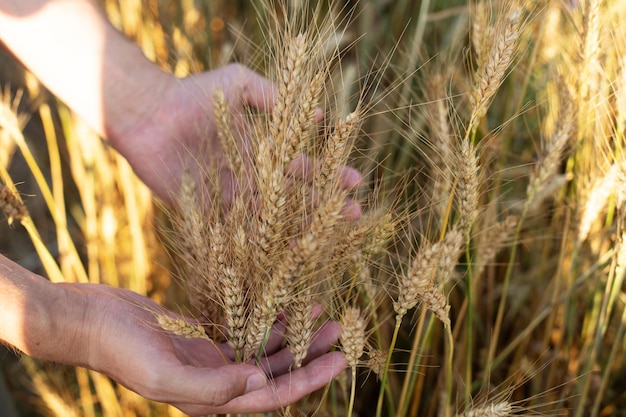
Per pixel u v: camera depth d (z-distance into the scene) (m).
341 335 0.48
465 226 0.52
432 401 0.66
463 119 0.65
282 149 0.48
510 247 0.73
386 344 0.69
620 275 0.58
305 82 0.49
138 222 0.78
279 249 0.50
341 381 0.58
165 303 0.80
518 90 0.73
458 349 0.67
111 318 0.50
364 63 0.80
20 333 0.49
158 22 0.92
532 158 0.72
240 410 0.52
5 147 0.73
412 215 0.58
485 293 0.75
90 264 0.79
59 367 0.77
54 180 0.76
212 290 0.52
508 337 0.75
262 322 0.49
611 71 0.63
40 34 0.65
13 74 1.06
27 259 1.01
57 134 0.98
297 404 0.67
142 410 0.77
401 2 0.87
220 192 0.55
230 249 0.50
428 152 0.67
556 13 0.69
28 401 0.82
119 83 0.66
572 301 0.66
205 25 0.94
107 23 0.67
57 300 0.50
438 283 0.50
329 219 0.45
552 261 0.74
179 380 0.48
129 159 0.69
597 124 0.61
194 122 0.67
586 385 0.61
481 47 0.54
